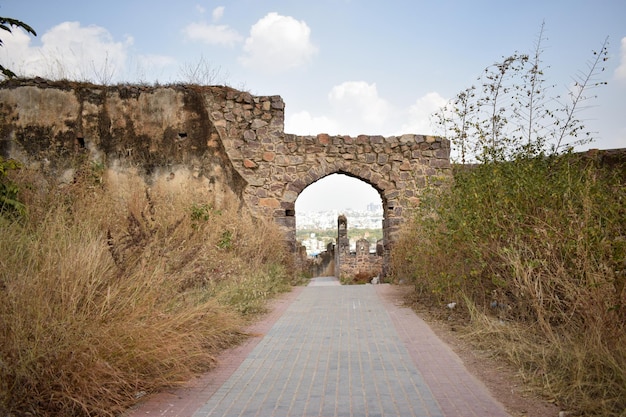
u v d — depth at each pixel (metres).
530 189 6.39
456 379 4.31
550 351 4.57
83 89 13.95
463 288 7.30
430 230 8.67
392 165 14.39
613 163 9.15
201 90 14.02
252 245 10.89
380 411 3.57
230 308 6.81
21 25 9.95
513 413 3.51
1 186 8.20
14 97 13.87
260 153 13.99
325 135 14.25
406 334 6.20
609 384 3.66
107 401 3.45
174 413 3.52
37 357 3.23
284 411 3.58
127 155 13.79
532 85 8.01
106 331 3.63
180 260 5.84
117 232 6.18
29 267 3.91
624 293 4.53
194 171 13.76
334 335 6.20
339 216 27.89
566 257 5.38
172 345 4.14
